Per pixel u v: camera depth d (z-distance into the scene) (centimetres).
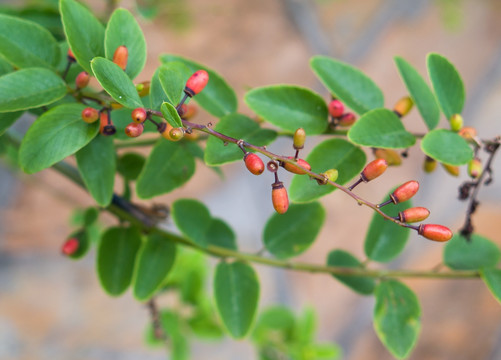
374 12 91
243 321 31
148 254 32
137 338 62
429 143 29
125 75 27
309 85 84
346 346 70
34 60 29
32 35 29
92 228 42
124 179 33
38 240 64
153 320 38
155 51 72
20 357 57
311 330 45
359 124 29
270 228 33
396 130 29
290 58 83
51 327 60
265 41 82
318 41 86
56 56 29
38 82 28
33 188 65
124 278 32
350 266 33
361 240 76
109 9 38
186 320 42
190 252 42
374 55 89
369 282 32
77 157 29
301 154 75
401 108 31
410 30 92
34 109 30
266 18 83
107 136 29
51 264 63
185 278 42
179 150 31
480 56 94
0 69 29
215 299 31
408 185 28
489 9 98
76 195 66
